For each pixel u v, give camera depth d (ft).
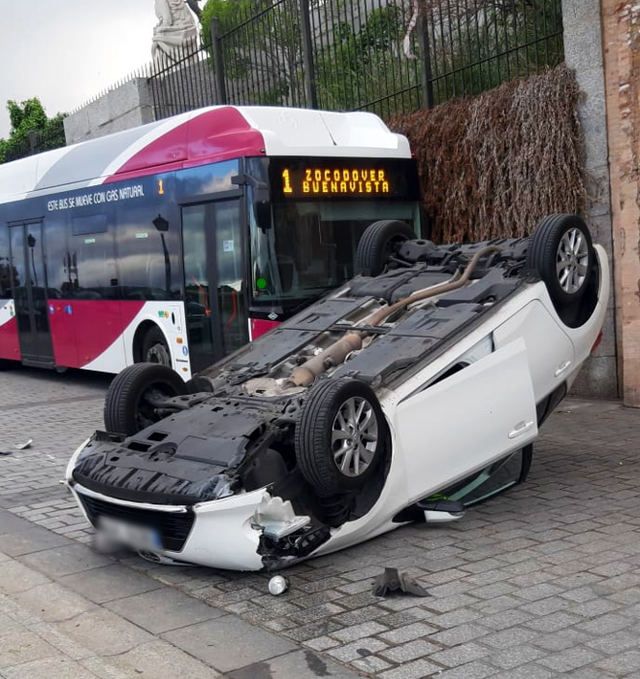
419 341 20.63
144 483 18.26
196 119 36.32
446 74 40.22
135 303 40.55
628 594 16.42
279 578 17.46
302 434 17.52
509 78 38.06
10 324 52.13
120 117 64.95
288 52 48.57
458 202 37.01
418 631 15.40
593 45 32.42
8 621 17.02
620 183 32.01
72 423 36.99
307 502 18.28
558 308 22.80
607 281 24.31
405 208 37.01
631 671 13.56
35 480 27.84
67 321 46.39
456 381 20.18
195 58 56.44
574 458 26.45
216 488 17.31
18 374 55.72
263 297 32.76
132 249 40.42
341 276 34.40
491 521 21.17
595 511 21.43
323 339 23.39
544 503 22.31
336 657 14.67
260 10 51.11
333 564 18.93
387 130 37.14
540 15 36.94
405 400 19.30
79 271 44.78
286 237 33.09
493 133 35.22
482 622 15.58
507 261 23.41
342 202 34.65
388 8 42.34
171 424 20.30
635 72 31.17
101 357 44.06
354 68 44.86
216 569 19.16
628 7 31.17
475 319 20.89
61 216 45.83
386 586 17.02
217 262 35.06
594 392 34.55
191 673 14.49
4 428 36.73
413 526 21.12
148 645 15.69
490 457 21.03
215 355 35.73
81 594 18.33
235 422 19.39
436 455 19.89
